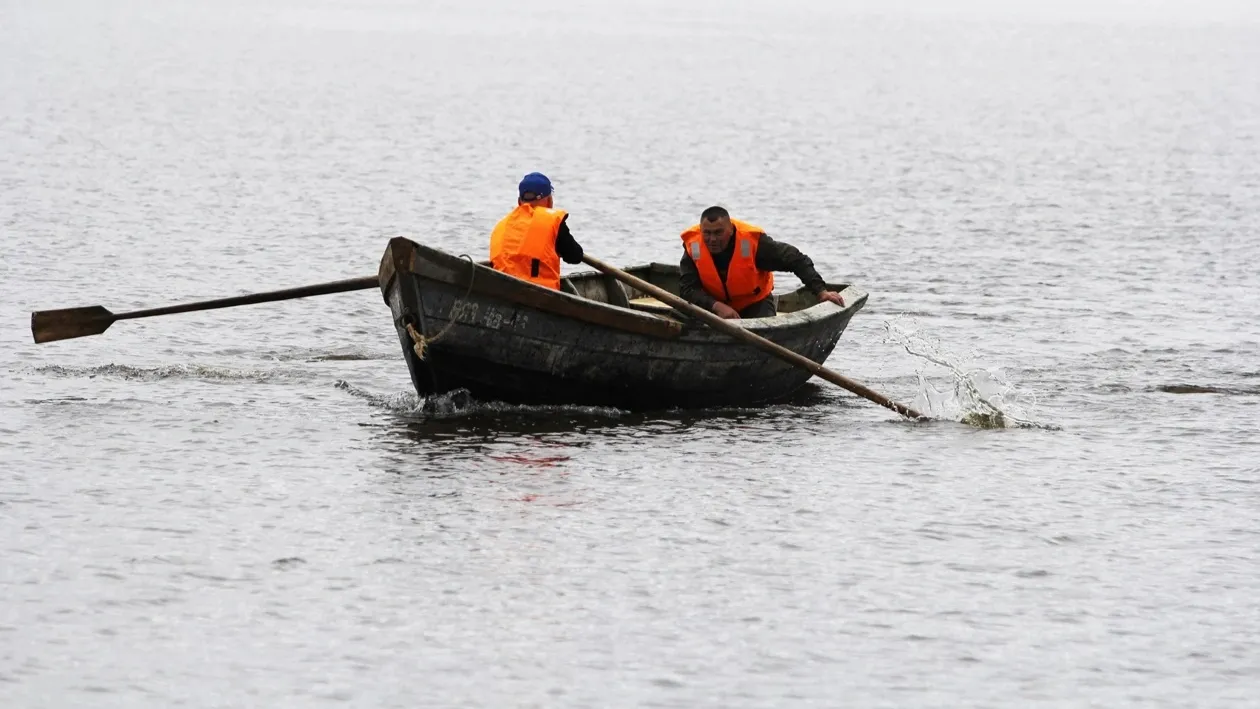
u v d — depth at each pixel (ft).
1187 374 181.37
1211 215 336.08
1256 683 94.07
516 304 147.43
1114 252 283.59
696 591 106.52
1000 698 91.56
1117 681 94.07
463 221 315.17
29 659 93.76
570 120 544.21
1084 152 475.72
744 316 170.30
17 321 198.08
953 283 248.52
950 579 109.91
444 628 99.40
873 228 314.76
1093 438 150.92
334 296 220.02
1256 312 222.89
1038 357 190.60
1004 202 357.00
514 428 149.18
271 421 149.69
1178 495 131.23
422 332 145.79
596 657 95.71
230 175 371.56
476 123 524.93
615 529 118.93
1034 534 120.06
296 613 101.30
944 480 134.82
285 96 602.85
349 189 354.95
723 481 132.87
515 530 118.11
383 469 133.59
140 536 114.83
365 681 91.97
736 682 92.84
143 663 93.66
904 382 178.81
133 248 263.29
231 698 89.56
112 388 162.50
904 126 555.28
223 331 195.00
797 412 161.99
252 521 118.73
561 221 156.97
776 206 346.95
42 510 120.26
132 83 634.84
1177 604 106.01
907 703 90.63
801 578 109.40
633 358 154.81
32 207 303.07
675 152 454.81
